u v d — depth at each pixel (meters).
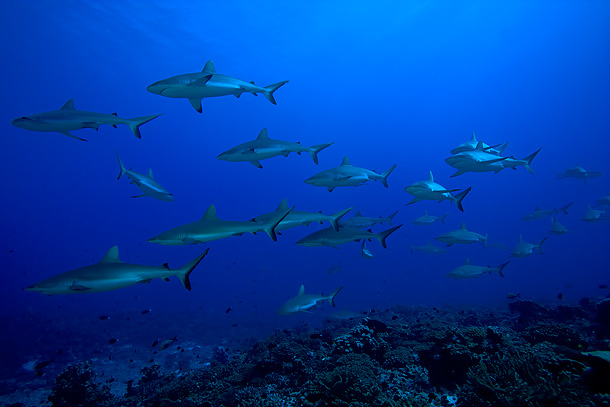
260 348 13.30
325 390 7.47
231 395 9.09
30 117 6.92
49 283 4.53
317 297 10.30
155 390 12.64
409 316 21.00
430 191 8.85
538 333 10.14
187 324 33.78
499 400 5.98
